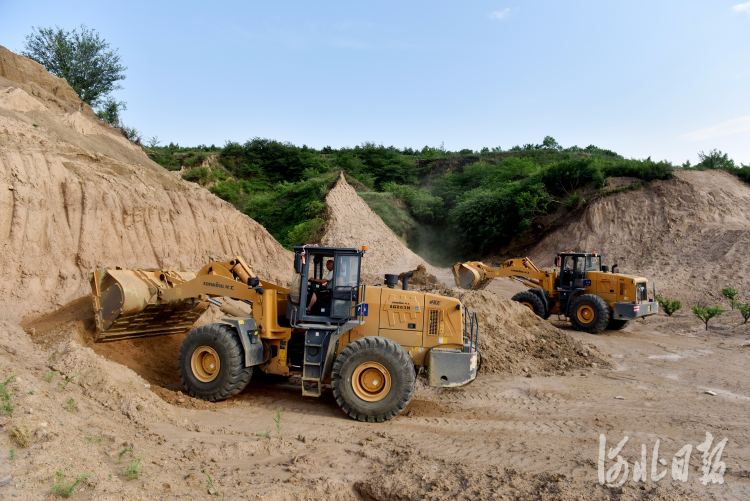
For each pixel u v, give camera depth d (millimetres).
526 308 12688
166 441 4938
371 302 6973
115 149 16047
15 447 3801
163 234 11727
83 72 30953
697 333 14820
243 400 7055
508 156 50250
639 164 31781
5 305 8102
